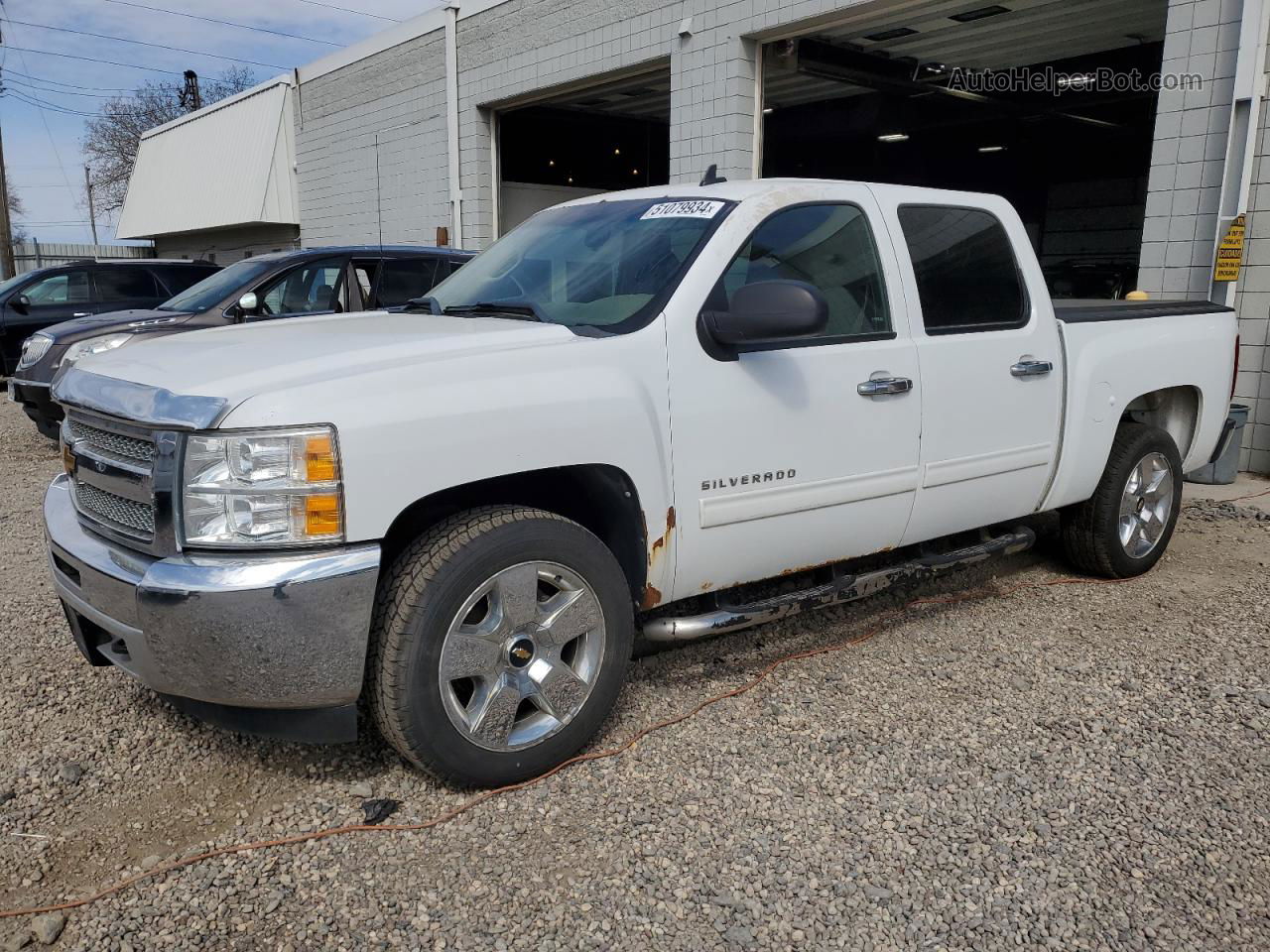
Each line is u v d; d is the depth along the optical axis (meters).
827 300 3.78
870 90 16.78
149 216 28.48
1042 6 11.52
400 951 2.41
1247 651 4.28
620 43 13.05
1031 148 22.05
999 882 2.67
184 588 2.67
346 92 19.73
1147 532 5.32
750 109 11.70
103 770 3.27
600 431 3.14
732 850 2.80
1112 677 3.99
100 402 3.03
